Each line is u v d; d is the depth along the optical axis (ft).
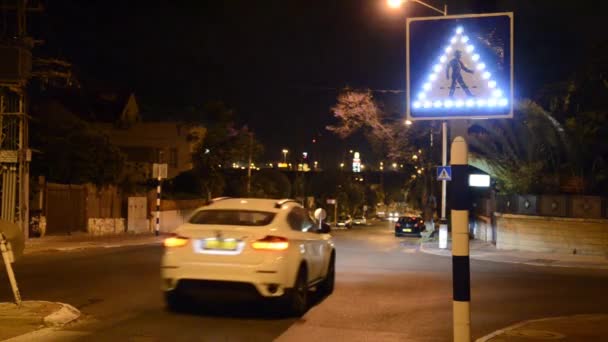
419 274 58.29
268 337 31.81
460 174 22.45
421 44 22.91
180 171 166.50
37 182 95.04
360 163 308.40
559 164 95.81
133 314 36.94
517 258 81.25
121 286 47.14
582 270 69.56
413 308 40.50
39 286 46.83
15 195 84.12
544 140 95.81
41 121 110.93
